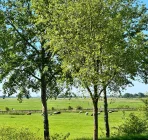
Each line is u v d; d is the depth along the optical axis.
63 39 18.64
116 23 18.11
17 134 21.38
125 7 19.05
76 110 108.38
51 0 20.30
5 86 28.20
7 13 28.41
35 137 22.05
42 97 29.95
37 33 27.23
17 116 82.94
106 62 17.83
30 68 28.34
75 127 54.50
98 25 18.34
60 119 72.12
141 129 26.19
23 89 28.61
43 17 21.47
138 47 18.23
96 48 17.73
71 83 21.95
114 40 17.86
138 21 22.83
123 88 19.81
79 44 18.12
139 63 19.03
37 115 87.19
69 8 18.25
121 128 27.30
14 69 28.14
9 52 27.72
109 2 18.42
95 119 19.28
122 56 17.89
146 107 27.56
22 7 28.62
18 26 28.50
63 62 18.89
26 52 28.66
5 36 27.64
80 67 18.27
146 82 24.44
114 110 100.06
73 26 18.36
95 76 17.61
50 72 28.31
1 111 101.94
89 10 17.95
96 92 18.77
